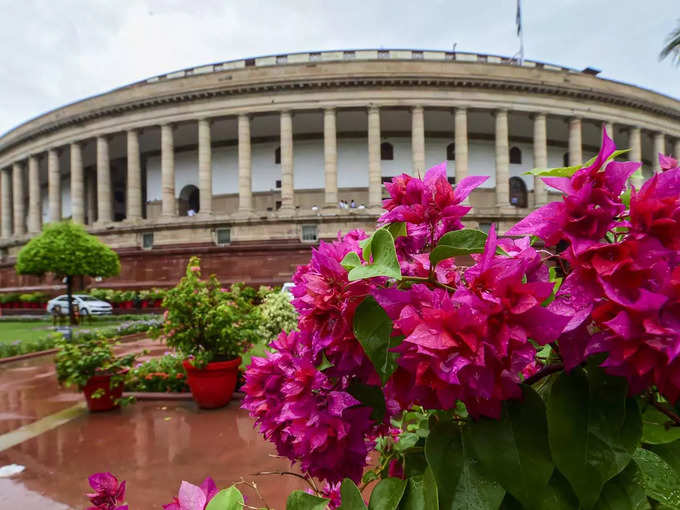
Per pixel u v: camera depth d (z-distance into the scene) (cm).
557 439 83
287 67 3044
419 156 3006
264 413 145
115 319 2444
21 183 4156
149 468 472
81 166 3625
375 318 96
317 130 3547
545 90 3127
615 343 77
